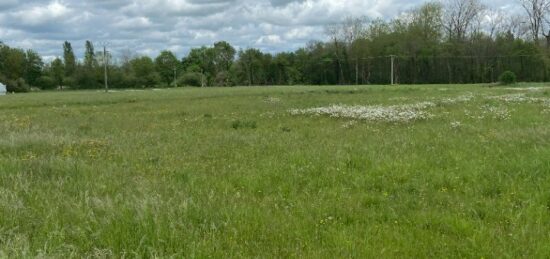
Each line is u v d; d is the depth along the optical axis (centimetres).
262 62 12156
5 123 2044
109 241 530
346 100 3228
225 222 603
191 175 901
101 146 1289
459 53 9825
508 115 1825
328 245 537
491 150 1045
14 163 963
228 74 12700
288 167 944
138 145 1312
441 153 1046
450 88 5316
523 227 571
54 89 12312
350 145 1194
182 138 1455
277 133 1520
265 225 596
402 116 1852
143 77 12794
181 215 618
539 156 912
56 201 695
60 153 1194
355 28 11525
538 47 8225
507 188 744
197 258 491
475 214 635
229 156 1109
